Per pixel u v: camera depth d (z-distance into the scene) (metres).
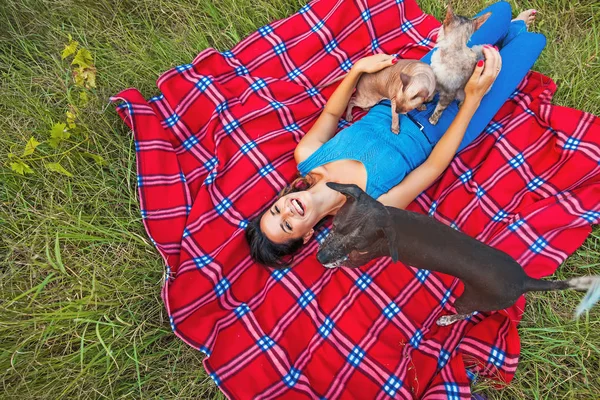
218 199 2.82
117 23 3.28
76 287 2.42
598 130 2.66
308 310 2.64
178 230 2.71
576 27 3.11
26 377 2.26
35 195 2.67
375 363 2.46
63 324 2.37
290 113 3.02
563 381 2.31
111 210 2.73
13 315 2.31
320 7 3.23
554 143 2.76
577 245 2.54
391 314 2.59
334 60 3.18
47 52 3.15
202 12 3.31
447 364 2.41
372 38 3.21
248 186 2.86
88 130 2.77
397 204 2.49
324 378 2.48
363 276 2.68
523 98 2.91
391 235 1.81
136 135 2.80
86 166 2.79
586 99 2.89
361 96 2.78
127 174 2.80
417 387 2.39
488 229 2.70
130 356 2.29
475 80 2.25
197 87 3.01
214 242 2.73
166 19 3.33
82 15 3.22
